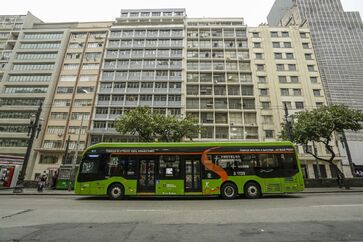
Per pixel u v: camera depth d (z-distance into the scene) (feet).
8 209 28.48
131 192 39.78
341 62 146.72
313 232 16.90
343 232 16.79
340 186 63.00
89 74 138.62
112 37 148.77
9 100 135.13
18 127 128.57
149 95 130.82
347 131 117.50
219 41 144.77
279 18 198.18
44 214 25.04
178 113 125.49
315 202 33.12
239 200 37.14
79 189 40.70
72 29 153.99
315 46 153.48
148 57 140.77
